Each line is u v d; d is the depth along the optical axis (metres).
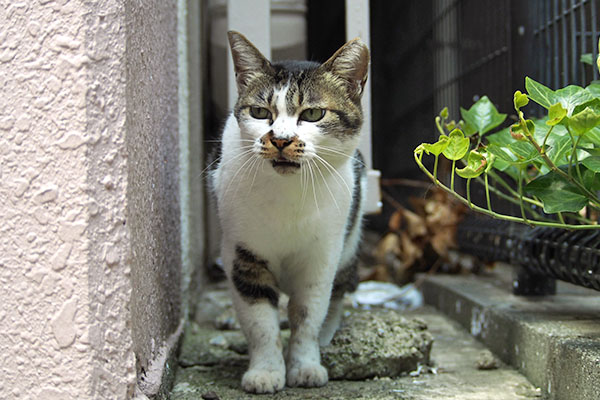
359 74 0.73
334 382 0.72
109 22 0.52
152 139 0.65
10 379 0.53
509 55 0.98
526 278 0.91
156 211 0.67
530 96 0.66
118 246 0.53
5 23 0.51
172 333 0.77
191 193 1.04
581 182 0.65
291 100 0.69
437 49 1.38
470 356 0.83
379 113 1.77
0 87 0.52
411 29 1.56
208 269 1.21
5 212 0.52
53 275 0.52
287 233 0.71
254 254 0.71
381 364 0.73
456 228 1.21
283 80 0.70
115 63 0.53
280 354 0.71
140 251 0.59
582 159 0.68
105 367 0.53
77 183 0.51
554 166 0.64
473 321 0.91
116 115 0.53
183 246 0.90
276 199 0.69
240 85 0.73
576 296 0.91
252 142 0.70
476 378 0.74
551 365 0.68
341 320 0.81
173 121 0.80
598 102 0.61
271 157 0.67
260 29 1.05
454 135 0.63
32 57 0.51
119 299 0.53
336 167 0.72
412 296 1.14
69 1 0.51
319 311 0.73
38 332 0.52
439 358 0.82
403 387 0.71
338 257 0.74
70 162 0.51
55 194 0.51
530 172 0.89
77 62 0.51
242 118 0.71
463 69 1.23
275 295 0.73
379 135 1.77
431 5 1.42
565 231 0.82
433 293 1.11
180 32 0.90
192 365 0.77
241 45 0.72
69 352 0.52
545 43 0.90
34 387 0.52
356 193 0.79
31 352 0.52
